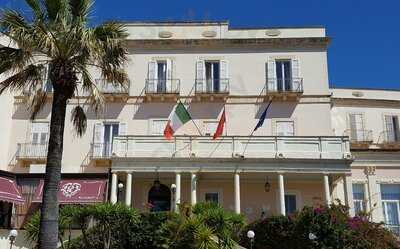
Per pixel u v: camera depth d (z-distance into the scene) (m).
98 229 16.08
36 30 12.99
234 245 14.56
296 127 29.19
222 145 25.84
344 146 25.53
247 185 27.52
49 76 13.51
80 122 15.28
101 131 29.52
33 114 15.35
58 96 13.19
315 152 25.53
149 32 31.25
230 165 25.25
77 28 13.12
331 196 27.58
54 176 12.59
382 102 36.97
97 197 25.08
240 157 25.17
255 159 25.20
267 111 29.56
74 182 26.02
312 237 17.48
